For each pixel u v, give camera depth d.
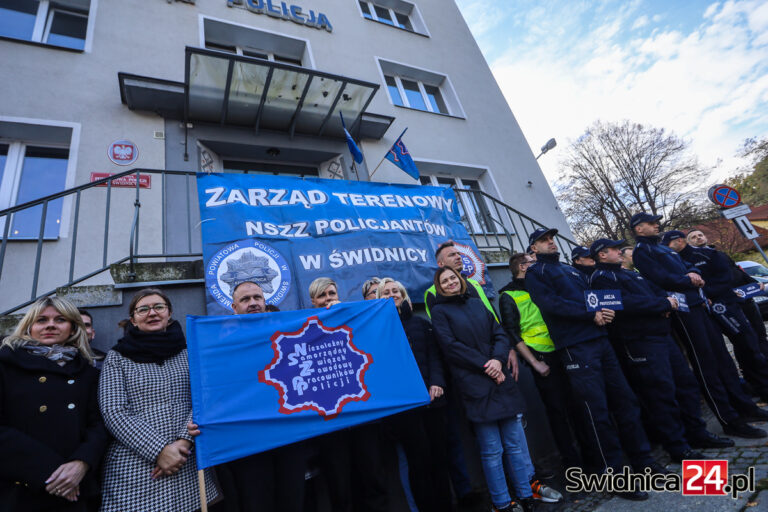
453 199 4.74
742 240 22.72
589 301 2.72
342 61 7.49
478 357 2.44
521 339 3.22
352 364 2.23
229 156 5.72
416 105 8.59
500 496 2.27
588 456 2.95
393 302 2.61
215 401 1.83
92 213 4.24
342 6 8.34
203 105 5.15
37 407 1.58
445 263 3.38
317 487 2.38
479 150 8.27
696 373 3.19
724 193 5.80
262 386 1.97
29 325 1.79
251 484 1.84
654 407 2.80
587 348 2.71
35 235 4.21
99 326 2.45
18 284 3.75
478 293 3.36
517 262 3.59
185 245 4.55
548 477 2.99
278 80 5.02
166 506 1.66
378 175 6.55
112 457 1.69
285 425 1.91
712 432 3.16
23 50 4.74
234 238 3.12
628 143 20.91
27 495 1.46
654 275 3.30
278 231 3.34
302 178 3.76
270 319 2.18
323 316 2.32
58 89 4.70
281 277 3.15
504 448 2.46
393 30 8.90
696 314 3.24
